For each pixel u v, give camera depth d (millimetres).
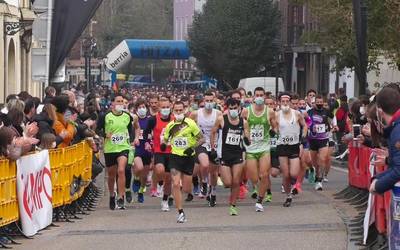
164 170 31219
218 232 25453
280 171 34875
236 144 29453
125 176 33375
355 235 24156
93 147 34375
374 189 14469
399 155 14172
